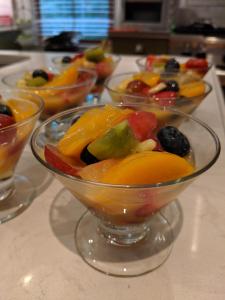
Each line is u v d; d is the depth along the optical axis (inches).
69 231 6.1
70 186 5.0
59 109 9.4
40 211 6.6
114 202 4.8
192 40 32.2
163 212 6.6
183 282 5.0
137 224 5.7
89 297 4.8
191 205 6.8
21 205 6.8
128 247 5.7
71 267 5.3
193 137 6.2
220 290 4.9
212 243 5.8
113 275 5.2
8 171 6.7
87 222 6.3
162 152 5.0
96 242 5.8
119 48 34.4
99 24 40.9
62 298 4.8
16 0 40.8
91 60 12.5
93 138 5.2
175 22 37.1
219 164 8.2
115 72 16.5
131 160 4.6
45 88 8.9
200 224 6.3
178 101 8.2
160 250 5.7
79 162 5.2
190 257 5.5
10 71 15.8
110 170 4.8
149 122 5.7
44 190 7.3
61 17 41.7
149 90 9.1
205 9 35.6
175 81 9.5
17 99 7.3
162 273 5.2
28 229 6.1
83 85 9.5
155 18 37.7
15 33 36.6
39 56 20.2
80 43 41.5
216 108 11.8
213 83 14.7
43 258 5.5
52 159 4.9
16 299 4.8
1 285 5.0
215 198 7.0
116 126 5.0
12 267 5.3
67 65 12.4
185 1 35.8
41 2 41.3
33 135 5.9
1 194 7.0
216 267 5.3
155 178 4.7
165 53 33.5
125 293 4.9
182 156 5.7
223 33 32.8
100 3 39.5
